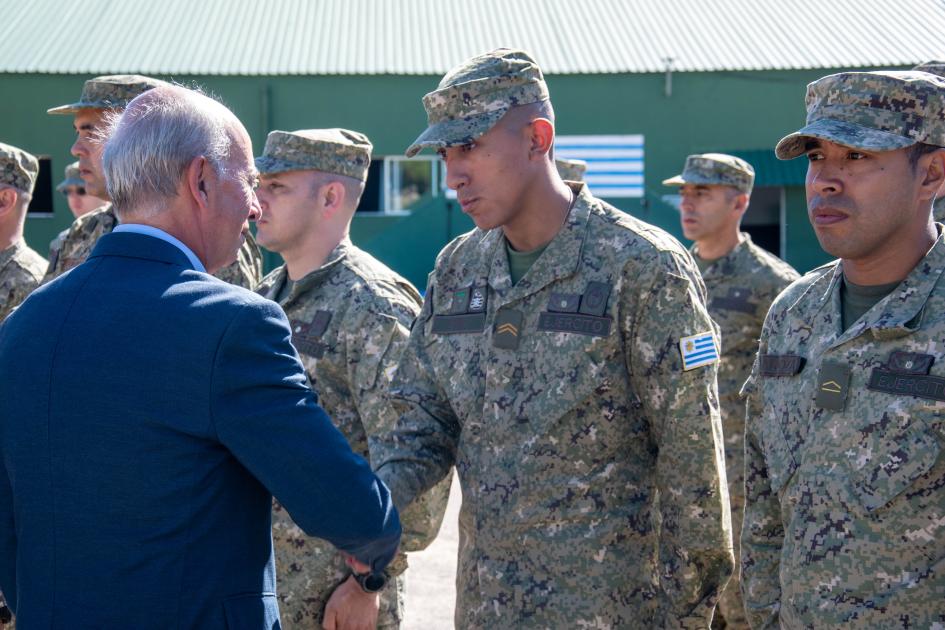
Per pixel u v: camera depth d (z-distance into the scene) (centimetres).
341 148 348
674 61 1691
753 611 248
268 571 193
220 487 183
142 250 193
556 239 266
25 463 186
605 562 251
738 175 542
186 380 179
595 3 1950
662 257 251
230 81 1672
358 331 321
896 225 224
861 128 222
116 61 1689
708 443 246
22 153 477
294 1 1934
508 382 262
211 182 196
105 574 178
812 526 226
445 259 293
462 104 260
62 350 185
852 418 222
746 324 515
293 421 183
